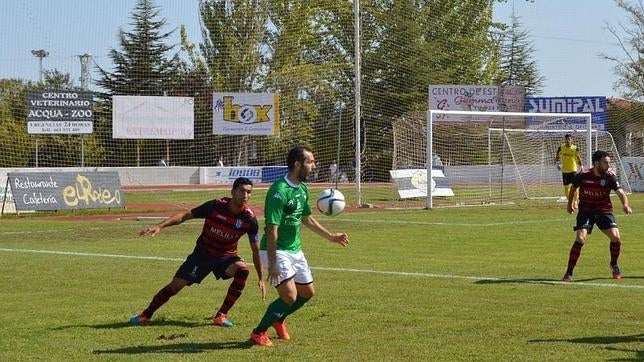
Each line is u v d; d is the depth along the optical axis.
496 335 12.71
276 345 12.14
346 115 60.59
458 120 53.62
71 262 22.02
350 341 12.37
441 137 56.00
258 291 17.19
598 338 12.45
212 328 13.39
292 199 11.98
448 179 53.94
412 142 52.72
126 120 50.41
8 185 41.53
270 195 11.87
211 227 13.64
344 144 60.91
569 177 41.78
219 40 57.81
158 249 25.16
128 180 60.50
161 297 13.81
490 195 51.00
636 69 90.75
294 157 11.97
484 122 54.09
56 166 58.06
